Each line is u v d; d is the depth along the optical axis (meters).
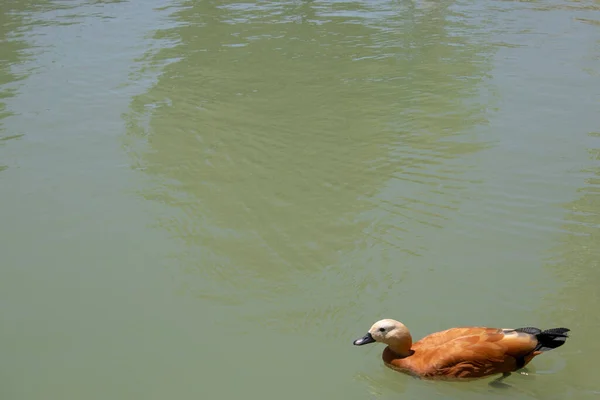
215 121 11.71
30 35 16.53
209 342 6.60
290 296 7.25
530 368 6.06
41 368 6.33
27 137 11.31
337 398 5.88
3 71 14.22
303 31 16.48
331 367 6.25
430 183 9.53
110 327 6.86
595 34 16.09
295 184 9.62
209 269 7.77
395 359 6.18
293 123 11.56
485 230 8.37
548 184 9.44
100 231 8.61
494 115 11.73
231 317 6.95
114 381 6.14
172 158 10.48
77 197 9.44
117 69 14.21
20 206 9.23
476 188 9.36
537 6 18.59
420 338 6.50
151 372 6.24
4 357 6.47
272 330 6.74
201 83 13.38
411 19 17.38
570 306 6.90
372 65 14.18
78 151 10.78
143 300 7.27
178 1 19.41
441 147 10.61
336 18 17.59
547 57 14.58
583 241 8.08
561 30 16.44
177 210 9.04
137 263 7.92
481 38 15.86
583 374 5.97
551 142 10.70
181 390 6.00
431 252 7.94
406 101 12.38
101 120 11.89
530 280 7.36
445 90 12.84
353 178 9.74
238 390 5.99
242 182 9.73
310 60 14.52
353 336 6.62
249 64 14.34
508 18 17.45
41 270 7.82
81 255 8.11
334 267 7.73
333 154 10.47
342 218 8.73
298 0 19.42
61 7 19.05
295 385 6.03
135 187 9.67
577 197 9.09
